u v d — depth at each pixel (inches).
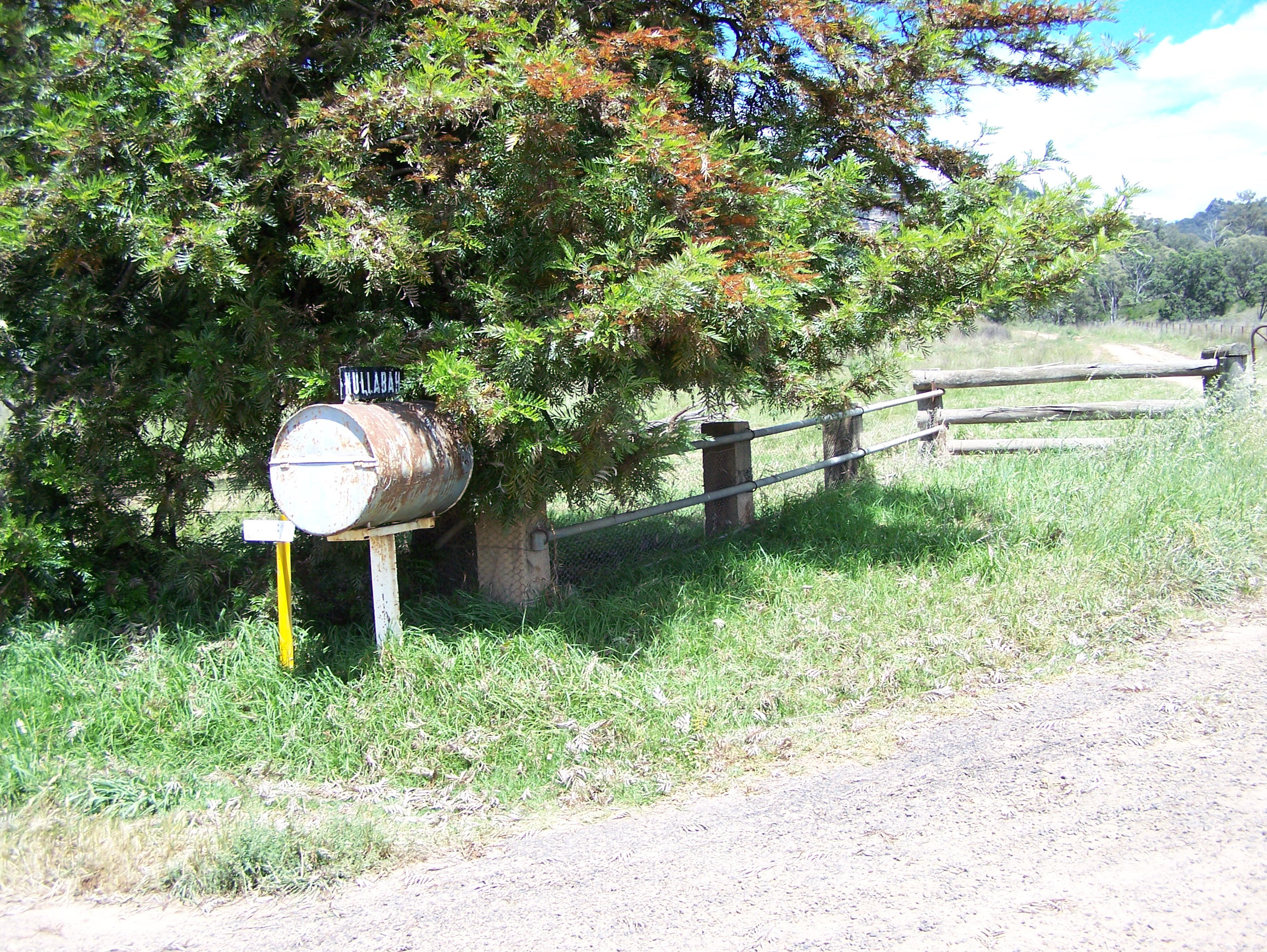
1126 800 139.9
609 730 180.9
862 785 155.6
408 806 164.4
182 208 190.7
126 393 214.7
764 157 221.6
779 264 191.2
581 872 137.2
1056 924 111.9
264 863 142.0
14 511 221.6
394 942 122.5
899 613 223.1
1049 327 1519.4
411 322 211.9
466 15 195.9
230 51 193.9
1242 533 253.8
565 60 180.9
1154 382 555.2
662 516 301.7
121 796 167.0
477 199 197.9
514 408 183.8
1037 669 196.5
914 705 187.0
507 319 193.0
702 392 229.6
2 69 238.1
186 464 217.0
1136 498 271.7
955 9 251.1
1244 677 181.8
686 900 125.6
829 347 233.8
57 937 128.6
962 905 117.6
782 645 212.7
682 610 224.5
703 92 246.8
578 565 265.3
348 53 207.8
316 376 191.8
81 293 210.2
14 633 215.9
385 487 175.8
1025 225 225.6
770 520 295.9
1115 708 173.6
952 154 260.1
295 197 193.5
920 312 233.5
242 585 222.8
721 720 184.9
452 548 236.1
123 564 233.6
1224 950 104.9
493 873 139.9
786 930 115.8
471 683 190.1
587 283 187.8
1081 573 235.3
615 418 192.5
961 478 316.5
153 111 199.0
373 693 189.5
